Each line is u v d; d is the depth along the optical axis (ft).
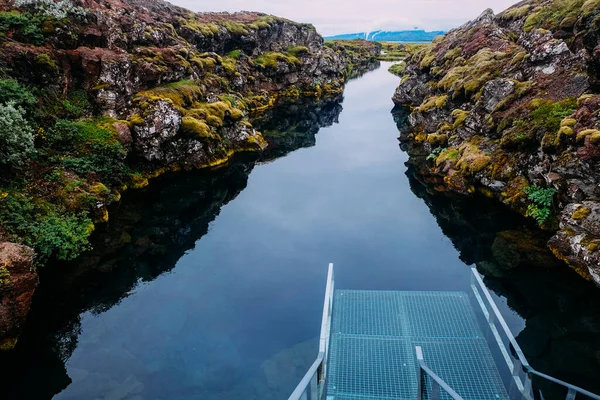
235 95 119.75
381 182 72.43
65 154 55.57
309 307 37.42
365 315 33.65
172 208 60.85
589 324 34.65
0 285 31.89
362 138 105.29
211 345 32.81
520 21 100.53
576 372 29.53
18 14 62.49
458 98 87.92
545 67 67.82
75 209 49.01
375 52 353.10
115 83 68.59
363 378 27.17
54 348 32.71
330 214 59.36
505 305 37.19
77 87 66.69
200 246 49.78
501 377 26.86
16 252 34.73
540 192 51.01
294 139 104.99
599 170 42.70
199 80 97.40
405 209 60.44
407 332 31.27
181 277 42.98
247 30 165.48
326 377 26.86
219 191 68.39
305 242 50.83
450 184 66.85
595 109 47.70
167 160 71.97
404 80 144.05
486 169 60.85
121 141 62.34
